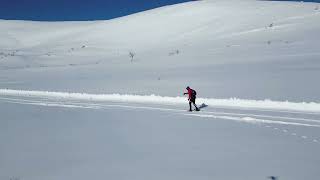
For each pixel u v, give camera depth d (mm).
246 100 23562
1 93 35688
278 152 10953
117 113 20047
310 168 9281
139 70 48500
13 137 13117
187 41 99312
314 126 15625
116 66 58406
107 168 9320
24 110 21453
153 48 97062
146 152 10984
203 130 14664
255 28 101375
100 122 16750
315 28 80312
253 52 54469
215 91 28281
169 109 21875
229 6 147125
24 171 9047
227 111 20844
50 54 107188
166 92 29766
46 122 16703
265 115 19094
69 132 14148
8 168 9289
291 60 41375
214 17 132750
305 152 10930
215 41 85062
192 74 38281
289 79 29703
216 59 51062
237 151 11102
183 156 10508
